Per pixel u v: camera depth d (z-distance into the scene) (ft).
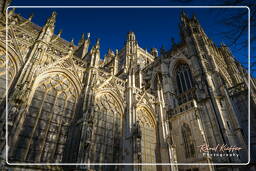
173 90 170.60
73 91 100.73
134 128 103.76
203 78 142.82
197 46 168.14
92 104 94.02
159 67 199.11
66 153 80.02
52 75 96.02
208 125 118.93
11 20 97.81
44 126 81.35
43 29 104.12
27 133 74.69
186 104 138.82
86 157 75.36
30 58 87.35
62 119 88.84
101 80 118.11
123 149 101.96
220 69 181.68
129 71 141.08
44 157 75.41
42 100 86.07
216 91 131.23
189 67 170.50
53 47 105.81
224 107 120.47
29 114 78.79
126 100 124.36
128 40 264.31
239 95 135.03
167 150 114.62
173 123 139.85
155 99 145.07
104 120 105.60
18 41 92.22
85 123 84.43
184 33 195.31
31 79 80.28
